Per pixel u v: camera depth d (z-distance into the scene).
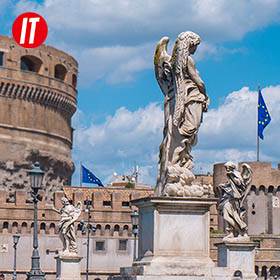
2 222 105.88
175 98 14.43
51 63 133.62
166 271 13.44
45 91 131.50
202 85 14.44
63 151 138.38
